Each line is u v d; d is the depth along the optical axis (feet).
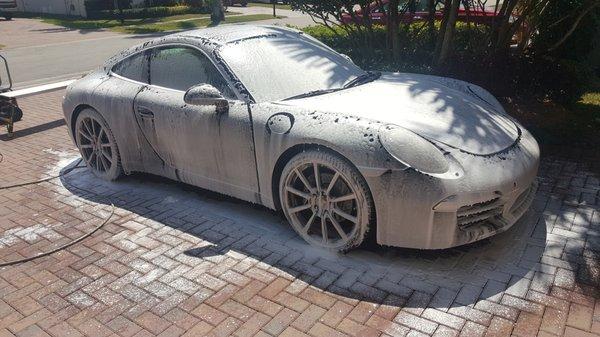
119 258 11.59
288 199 11.50
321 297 9.70
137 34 75.87
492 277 10.02
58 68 44.80
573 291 9.48
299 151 10.99
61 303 10.05
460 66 22.72
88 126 16.44
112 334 9.05
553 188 14.10
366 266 10.59
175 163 14.03
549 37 25.88
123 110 14.76
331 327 8.86
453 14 22.70
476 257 10.70
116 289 10.40
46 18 108.47
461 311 9.08
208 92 11.84
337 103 11.63
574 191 13.85
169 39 14.58
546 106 22.91
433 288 9.77
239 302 9.72
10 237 12.95
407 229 9.91
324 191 10.81
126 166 15.62
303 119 10.93
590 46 26.73
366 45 27.32
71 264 11.48
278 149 11.12
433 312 9.09
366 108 11.30
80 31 82.07
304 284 10.14
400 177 9.60
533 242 11.21
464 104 12.26
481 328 8.63
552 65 22.50
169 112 13.42
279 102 11.98
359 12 28.53
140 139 14.73
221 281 10.44
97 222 13.51
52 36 75.72
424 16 34.22
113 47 59.52
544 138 18.38
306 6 25.49
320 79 13.47
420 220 9.72
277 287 10.11
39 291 10.50
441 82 14.66
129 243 12.27
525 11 23.72
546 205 13.03
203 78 13.32
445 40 23.48
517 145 11.03
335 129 10.35
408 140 9.86
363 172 9.83
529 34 25.36
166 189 15.52
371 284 10.00
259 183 11.96
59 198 15.31
